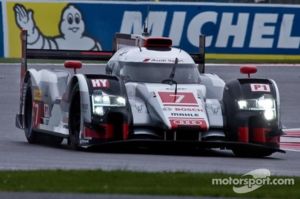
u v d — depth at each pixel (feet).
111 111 127.24
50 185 91.40
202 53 151.02
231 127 130.41
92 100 127.75
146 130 127.54
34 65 256.73
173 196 87.81
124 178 96.68
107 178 96.22
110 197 86.48
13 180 93.86
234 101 130.93
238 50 270.05
